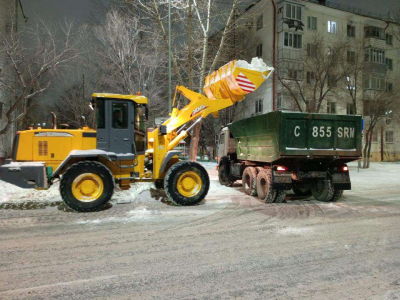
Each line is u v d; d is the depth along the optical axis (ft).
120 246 14.96
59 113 89.56
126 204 25.16
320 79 69.36
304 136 25.79
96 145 23.90
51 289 10.47
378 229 18.43
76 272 11.87
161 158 25.59
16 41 47.26
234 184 39.75
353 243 15.64
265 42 94.17
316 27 95.96
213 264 12.71
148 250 14.40
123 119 24.39
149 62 66.28
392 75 108.58
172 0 50.96
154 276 11.53
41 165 21.89
